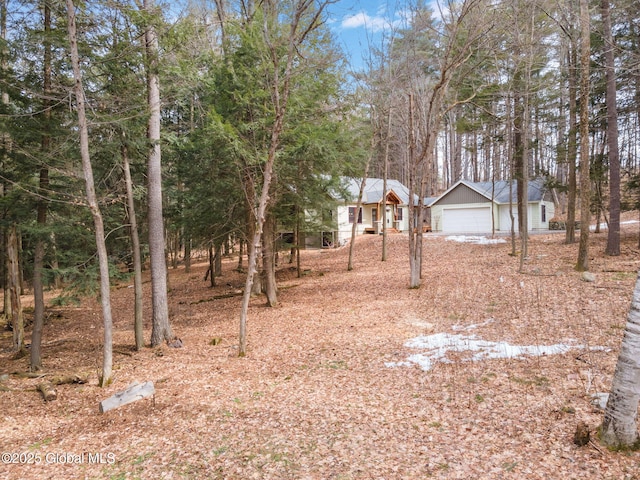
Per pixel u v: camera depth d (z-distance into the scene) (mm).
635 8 10523
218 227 13555
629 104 15031
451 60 13250
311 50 11133
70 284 9445
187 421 5746
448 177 49031
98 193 9375
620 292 9039
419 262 13742
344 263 21547
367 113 18531
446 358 7008
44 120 7996
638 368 3721
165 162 13945
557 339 6992
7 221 8367
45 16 8070
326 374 7148
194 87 9766
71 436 5645
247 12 11648
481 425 4723
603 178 16156
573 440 4062
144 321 14344
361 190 19516
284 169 10836
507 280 12086
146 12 7734
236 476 4258
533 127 19344
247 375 7555
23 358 10453
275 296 14000
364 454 4410
